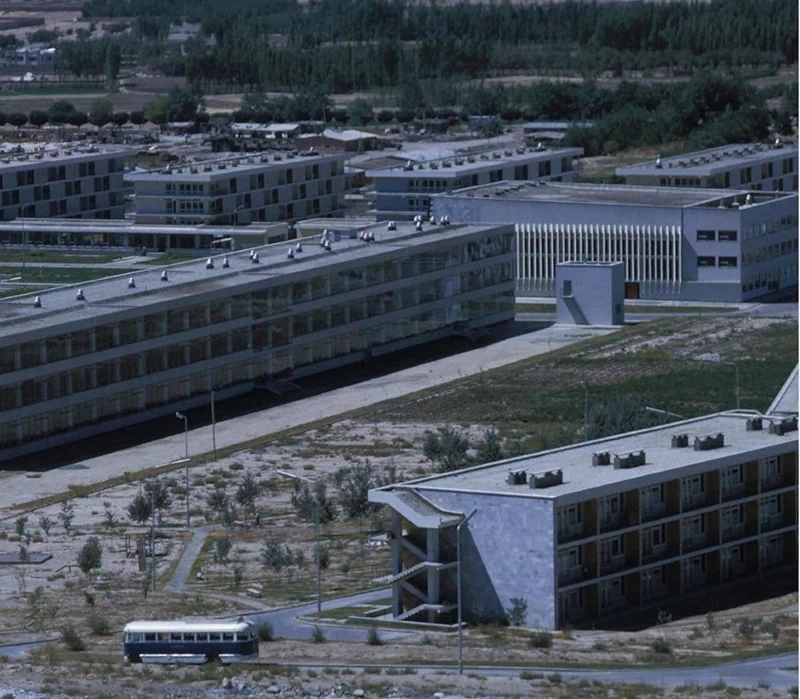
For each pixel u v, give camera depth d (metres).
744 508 184.00
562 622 168.62
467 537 170.25
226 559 196.50
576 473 175.62
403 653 158.50
